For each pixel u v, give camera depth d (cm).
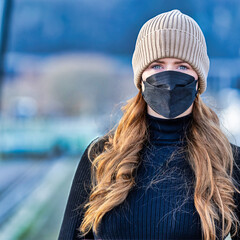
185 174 153
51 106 1074
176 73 153
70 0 863
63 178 771
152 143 164
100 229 149
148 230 145
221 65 852
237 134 492
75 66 1012
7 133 1003
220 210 146
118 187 147
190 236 143
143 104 170
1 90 1051
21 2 834
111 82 997
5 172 825
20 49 958
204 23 793
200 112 165
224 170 152
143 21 888
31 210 554
